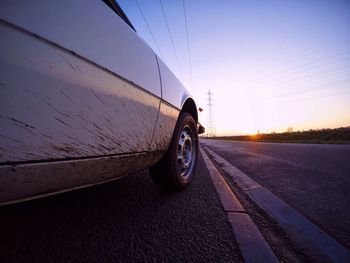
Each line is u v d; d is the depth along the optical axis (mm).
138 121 1250
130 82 1159
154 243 1158
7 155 608
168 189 2100
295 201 1983
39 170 702
